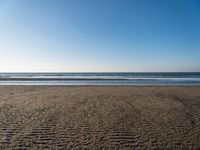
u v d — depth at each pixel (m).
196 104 8.49
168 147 3.76
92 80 24.38
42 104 8.24
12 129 4.84
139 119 5.93
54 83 19.86
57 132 4.64
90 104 8.33
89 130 4.81
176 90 13.37
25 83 19.72
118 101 9.12
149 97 10.38
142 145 3.87
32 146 3.77
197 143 3.97
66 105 8.05
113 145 3.86
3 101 8.96
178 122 5.61
